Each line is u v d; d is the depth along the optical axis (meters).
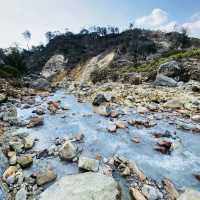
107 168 6.32
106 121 11.42
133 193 5.04
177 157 7.28
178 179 5.95
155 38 118.94
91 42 140.38
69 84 42.53
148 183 5.66
